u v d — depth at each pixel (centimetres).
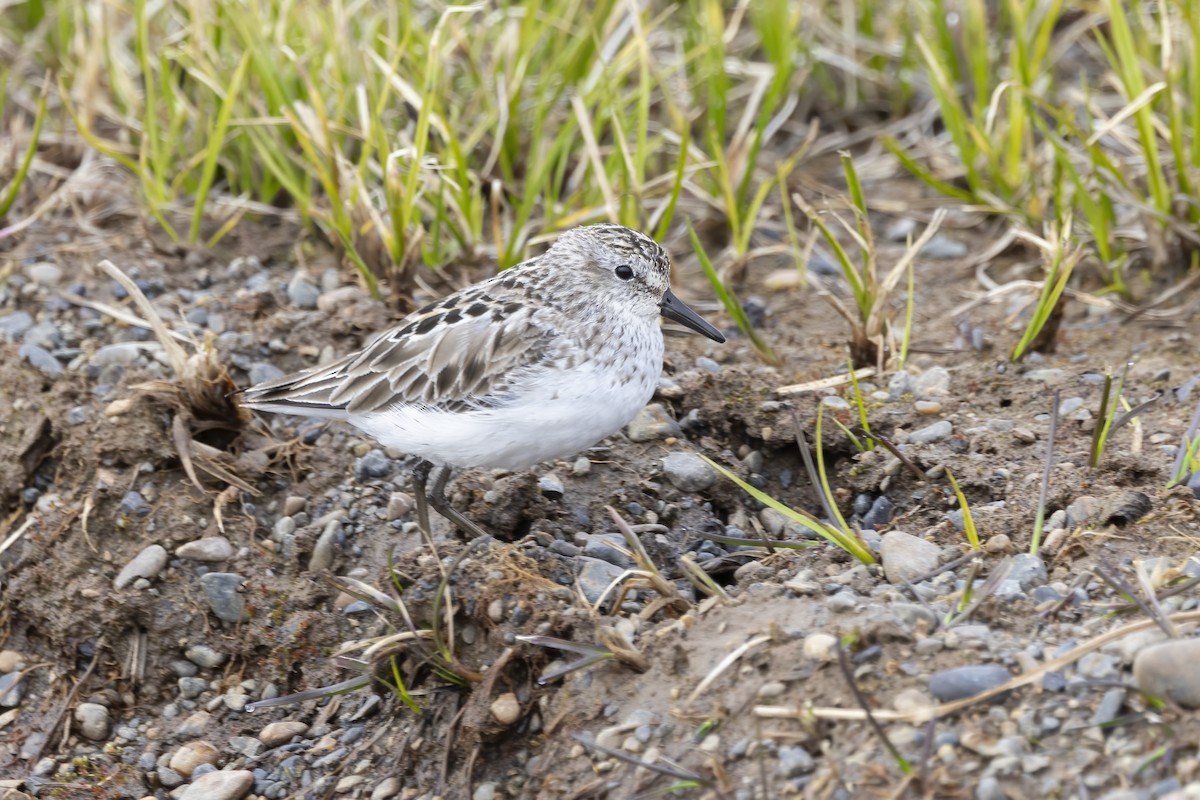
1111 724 786
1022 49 1499
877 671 843
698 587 995
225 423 1197
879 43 1808
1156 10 1647
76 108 1664
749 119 1591
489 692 936
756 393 1198
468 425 1005
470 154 1603
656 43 1762
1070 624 874
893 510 1098
